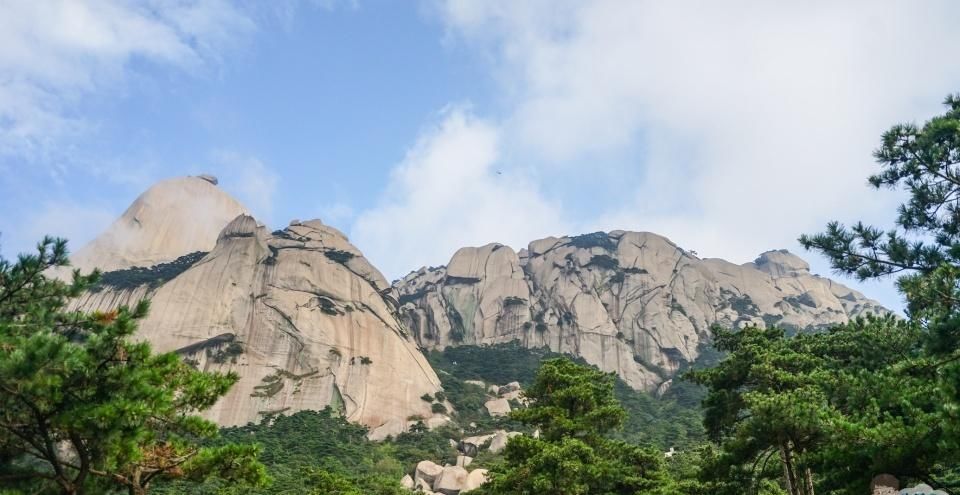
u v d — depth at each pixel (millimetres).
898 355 21359
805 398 22062
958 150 19016
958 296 16484
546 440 35156
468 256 195750
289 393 110438
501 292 179500
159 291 120812
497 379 141125
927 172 19672
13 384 12992
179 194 169500
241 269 126438
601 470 31047
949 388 14742
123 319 13656
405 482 82438
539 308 175250
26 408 14469
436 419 114688
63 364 12633
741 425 23781
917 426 15734
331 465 78875
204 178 181125
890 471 16484
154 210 162250
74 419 13094
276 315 121438
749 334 31000
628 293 175750
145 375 14039
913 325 19125
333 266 136625
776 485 35625
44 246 17781
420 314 173875
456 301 181000
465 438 103250
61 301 18375
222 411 104312
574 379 37312
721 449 28922
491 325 172125
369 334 127000
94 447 14383
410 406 117500
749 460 26078
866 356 22266
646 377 153125
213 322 117000
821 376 22969
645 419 119062
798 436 22906
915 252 18734
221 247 132000
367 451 94125
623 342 161500
